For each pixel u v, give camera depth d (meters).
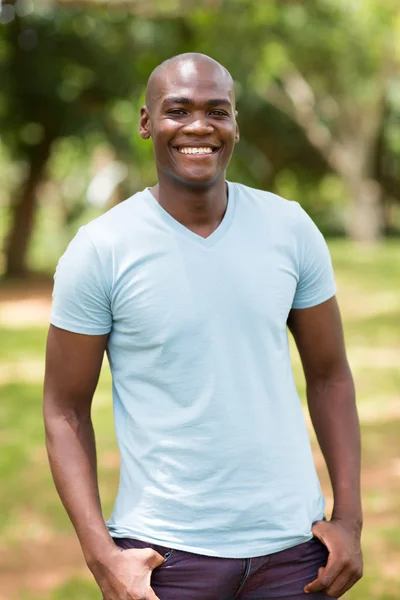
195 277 3.02
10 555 6.38
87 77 25.39
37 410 11.30
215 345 3.00
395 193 47.94
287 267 3.12
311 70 35.44
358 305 20.98
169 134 3.07
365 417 10.38
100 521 3.05
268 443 3.03
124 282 3.04
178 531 3.01
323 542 3.08
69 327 3.10
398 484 7.79
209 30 15.38
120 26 23.66
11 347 16.39
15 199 27.70
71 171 43.06
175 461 3.01
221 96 3.09
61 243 41.25
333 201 51.00
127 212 3.12
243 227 3.11
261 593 3.08
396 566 5.96
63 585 5.79
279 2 14.50
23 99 25.70
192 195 3.08
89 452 3.18
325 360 3.35
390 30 30.08
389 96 41.53
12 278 27.59
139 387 3.09
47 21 24.09
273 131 41.50
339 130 40.00
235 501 3.00
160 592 3.00
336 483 3.26
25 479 8.16
